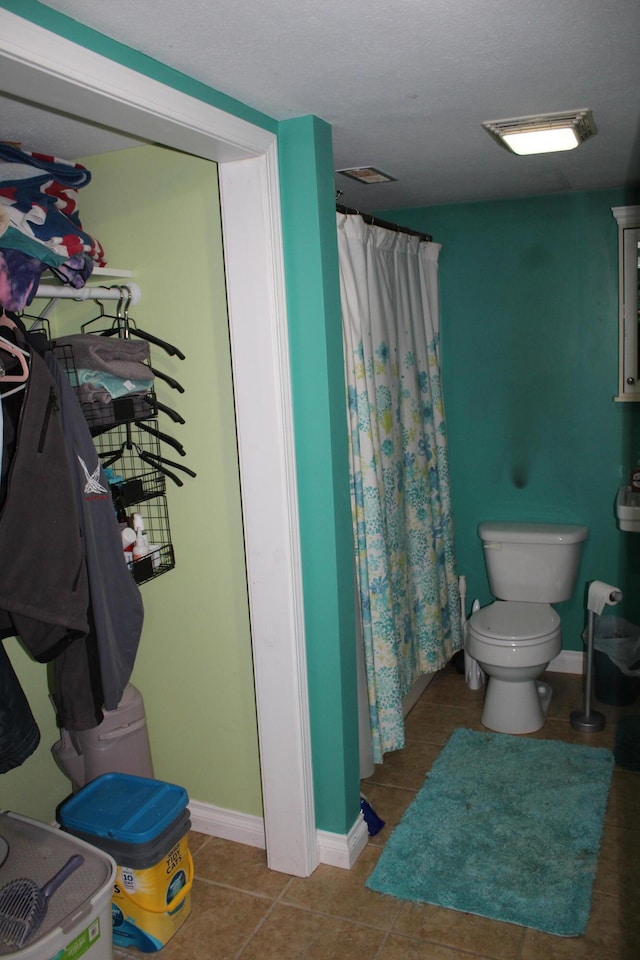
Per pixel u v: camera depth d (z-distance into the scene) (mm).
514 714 3123
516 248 3383
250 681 2434
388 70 1664
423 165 2586
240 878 2367
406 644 3141
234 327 2096
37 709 2451
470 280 3488
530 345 3441
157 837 2055
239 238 2035
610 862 2330
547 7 1368
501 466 3594
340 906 2215
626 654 3271
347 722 2330
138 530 2301
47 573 1689
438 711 3367
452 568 3576
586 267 3287
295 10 1331
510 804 2625
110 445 2486
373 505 2631
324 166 2059
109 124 1633
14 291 1773
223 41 1458
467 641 3264
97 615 1874
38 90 1396
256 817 2516
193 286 2264
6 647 2324
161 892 2074
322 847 2398
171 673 2547
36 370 1691
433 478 3408
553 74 1740
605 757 2893
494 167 2676
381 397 2846
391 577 2965
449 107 1956
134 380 2152
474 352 3543
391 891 2252
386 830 2549
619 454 3377
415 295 3203
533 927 2086
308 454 2168
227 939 2121
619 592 3002
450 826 2525
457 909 2168
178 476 2406
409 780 2834
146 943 2090
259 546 2189
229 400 2283
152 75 1544
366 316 2600
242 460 2160
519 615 3232
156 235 2281
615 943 2016
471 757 2939
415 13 1371
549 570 3381
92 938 1778
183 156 2193
